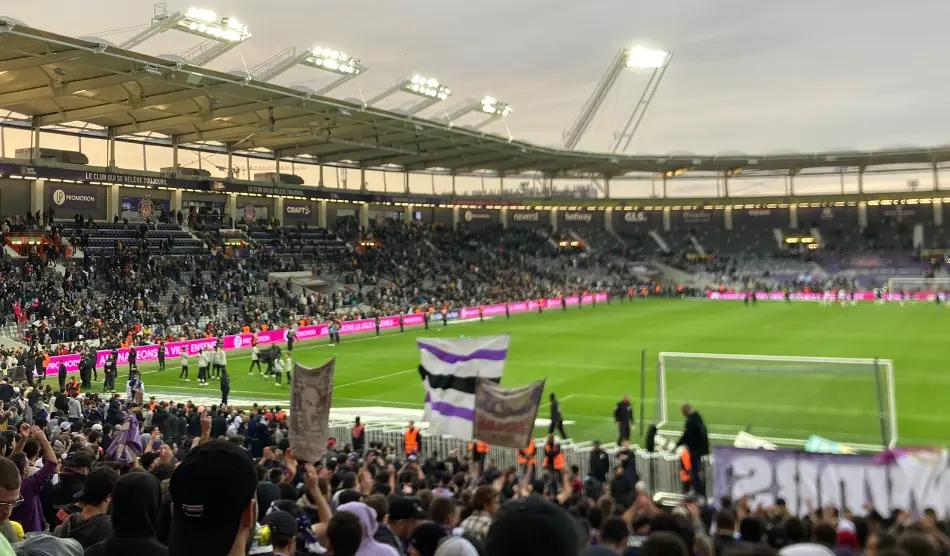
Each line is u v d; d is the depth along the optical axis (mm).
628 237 99750
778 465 13578
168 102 44844
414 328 55812
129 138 57344
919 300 74750
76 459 7539
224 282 54344
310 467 6129
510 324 57688
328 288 63781
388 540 5973
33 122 50656
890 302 74438
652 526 6203
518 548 2719
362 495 8602
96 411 22156
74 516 5441
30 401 23266
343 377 35000
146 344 40625
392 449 19922
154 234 56562
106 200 58250
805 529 8477
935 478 12625
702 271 91625
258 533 4594
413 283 68750
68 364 36312
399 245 78250
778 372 22922
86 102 46938
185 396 31578
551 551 2715
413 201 82250
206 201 65688
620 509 10117
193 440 15531
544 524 2758
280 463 12508
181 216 60219
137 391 26234
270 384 34562
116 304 44969
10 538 4535
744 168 91812
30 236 48125
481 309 60031
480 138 66125
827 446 17828
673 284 89875
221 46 43125
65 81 41156
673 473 16656
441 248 82250
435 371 14438
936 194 86688
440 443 20219
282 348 45094
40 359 33406
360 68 50062
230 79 41844
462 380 14211
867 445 18203
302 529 5953
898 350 39719
